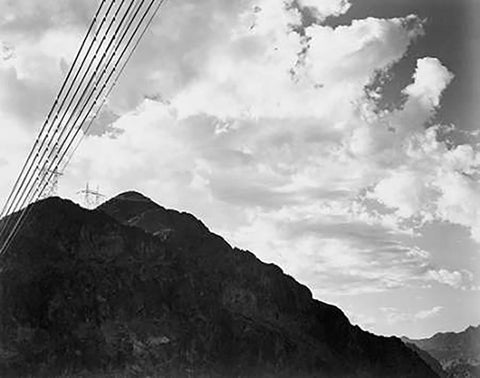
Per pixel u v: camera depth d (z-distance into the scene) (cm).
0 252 11931
